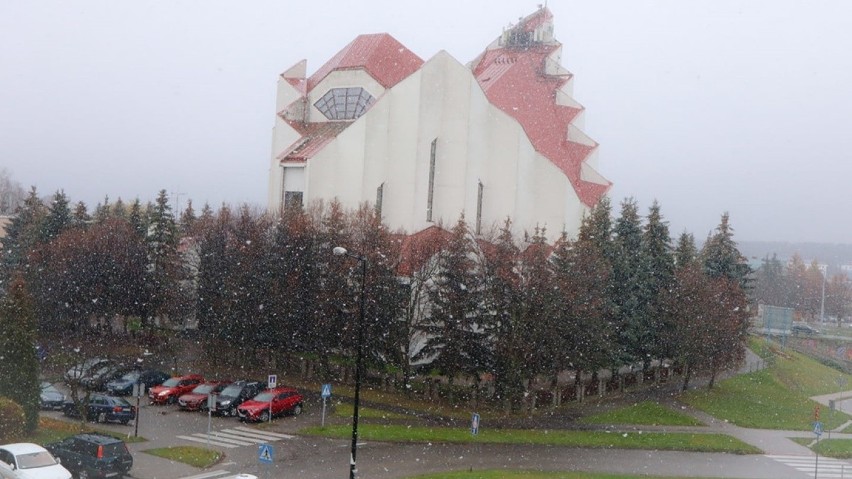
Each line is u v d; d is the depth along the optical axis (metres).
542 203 74.25
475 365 46.72
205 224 63.16
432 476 30.47
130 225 69.19
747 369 66.50
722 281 60.34
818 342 99.69
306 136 68.06
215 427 39.16
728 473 35.06
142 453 33.03
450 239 51.00
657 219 60.06
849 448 42.88
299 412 42.56
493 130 69.62
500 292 46.53
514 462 34.38
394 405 45.81
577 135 85.25
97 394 42.41
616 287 54.97
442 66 65.38
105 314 62.78
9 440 32.34
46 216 71.69
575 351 48.84
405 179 64.81
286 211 57.50
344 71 69.62
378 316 49.28
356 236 52.69
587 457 36.47
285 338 52.69
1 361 34.34
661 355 58.50
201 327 59.22
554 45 90.69
